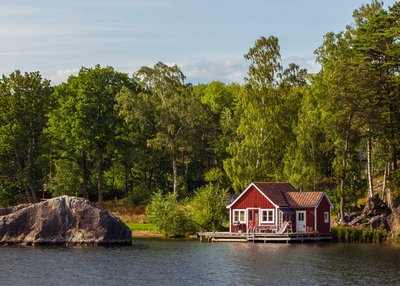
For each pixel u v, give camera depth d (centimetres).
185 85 11406
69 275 5531
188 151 11494
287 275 5512
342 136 9206
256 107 10338
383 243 8044
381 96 9000
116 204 11425
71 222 7769
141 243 8000
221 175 12262
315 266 5981
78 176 11462
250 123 10325
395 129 9038
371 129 9219
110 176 12450
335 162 9975
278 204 8394
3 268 5888
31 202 11331
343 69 9031
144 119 11038
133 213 10812
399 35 9006
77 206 7831
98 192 11719
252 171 9938
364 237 8350
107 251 7119
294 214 8588
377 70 9225
